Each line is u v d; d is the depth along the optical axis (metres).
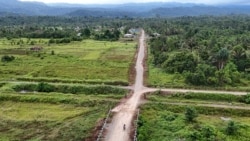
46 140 56.31
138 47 160.50
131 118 65.75
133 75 99.12
